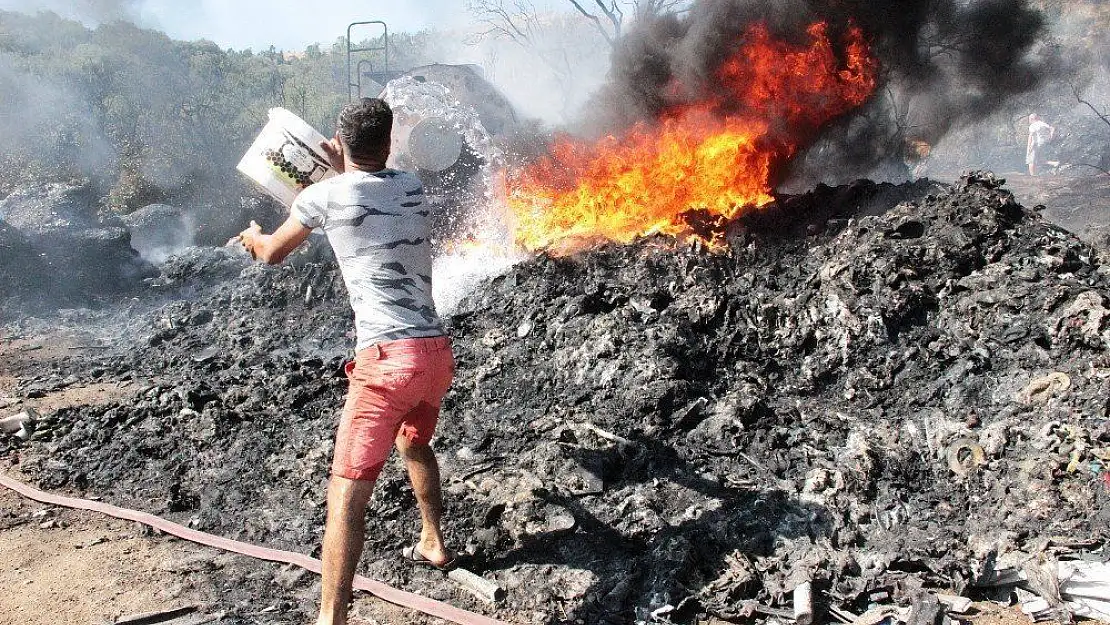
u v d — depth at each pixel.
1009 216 5.70
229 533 4.09
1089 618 3.17
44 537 4.11
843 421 4.48
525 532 3.86
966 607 3.26
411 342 3.17
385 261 3.20
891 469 4.09
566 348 5.42
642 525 3.82
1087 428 3.98
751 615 3.32
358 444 3.11
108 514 4.31
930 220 5.70
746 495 4.00
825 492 3.95
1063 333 4.63
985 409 4.38
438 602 3.45
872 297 5.20
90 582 3.69
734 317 5.41
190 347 7.09
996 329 4.85
